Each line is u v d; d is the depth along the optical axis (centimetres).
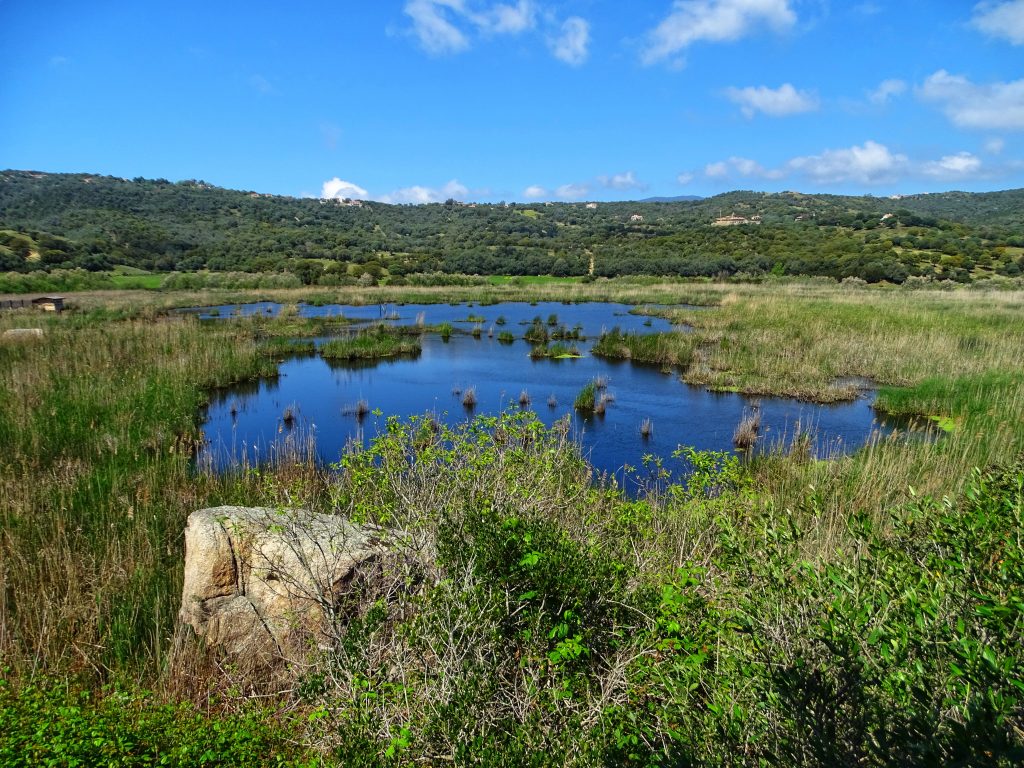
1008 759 193
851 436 1312
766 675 279
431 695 330
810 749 249
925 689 242
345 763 309
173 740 373
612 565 427
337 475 888
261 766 369
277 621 515
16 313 3019
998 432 1020
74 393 1365
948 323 2497
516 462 606
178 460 1027
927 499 364
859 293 4362
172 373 1691
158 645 506
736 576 353
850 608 283
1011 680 219
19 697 392
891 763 214
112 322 2795
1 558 608
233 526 543
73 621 548
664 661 339
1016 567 284
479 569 406
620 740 290
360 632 396
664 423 1438
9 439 1041
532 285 6106
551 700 337
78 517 761
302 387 1855
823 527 607
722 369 2005
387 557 516
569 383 1906
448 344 2803
